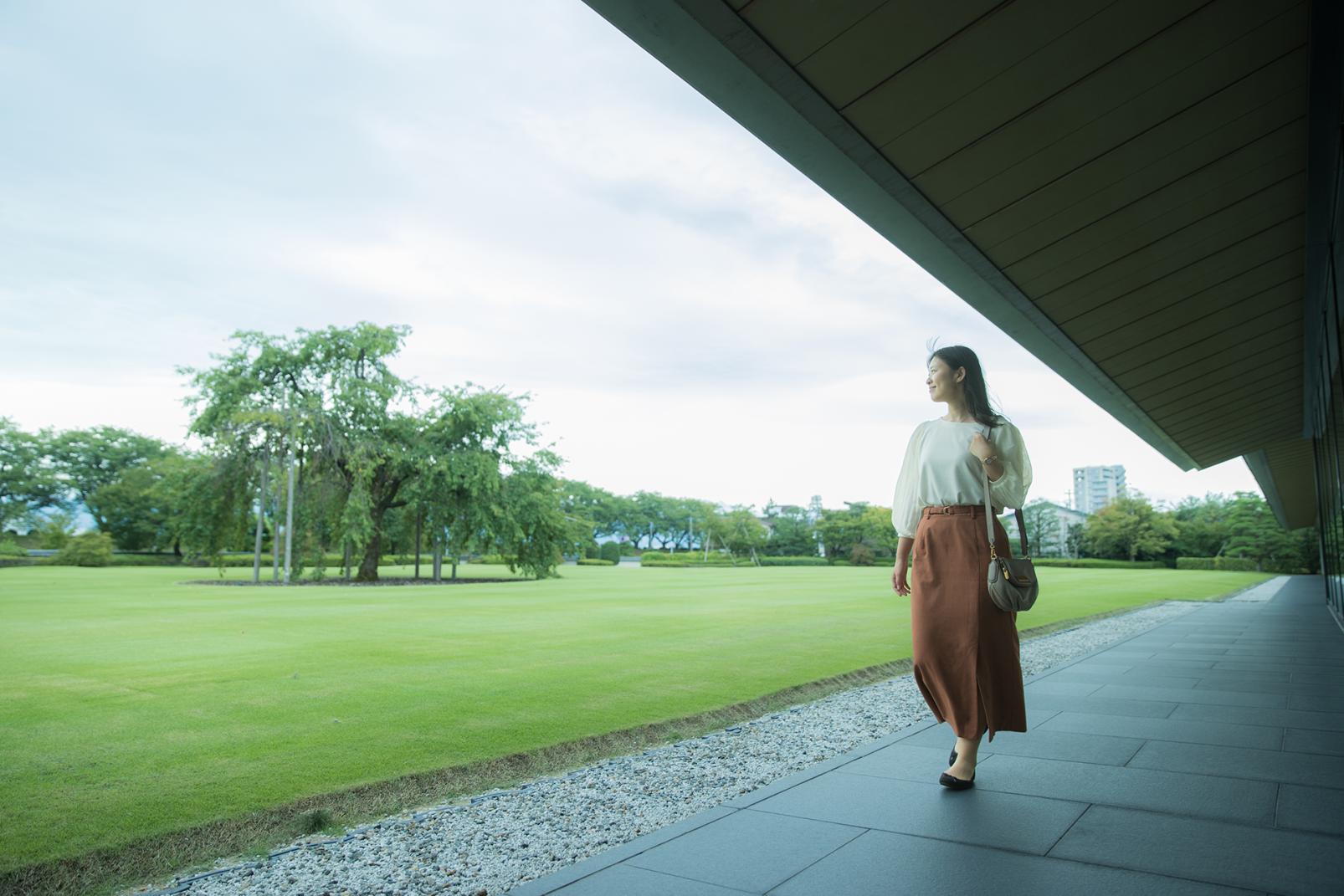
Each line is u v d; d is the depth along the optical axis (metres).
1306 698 4.82
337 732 4.30
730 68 3.44
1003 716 2.69
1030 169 4.47
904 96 3.72
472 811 2.98
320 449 25.17
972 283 6.02
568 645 8.30
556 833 2.67
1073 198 4.89
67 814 2.92
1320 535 19.02
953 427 2.78
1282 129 4.48
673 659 7.24
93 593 17.64
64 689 5.68
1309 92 4.10
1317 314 7.22
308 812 2.98
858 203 4.68
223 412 24.66
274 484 25.89
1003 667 2.68
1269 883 1.82
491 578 31.22
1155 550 60.56
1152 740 3.58
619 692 5.54
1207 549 61.28
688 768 3.56
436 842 2.61
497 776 3.55
